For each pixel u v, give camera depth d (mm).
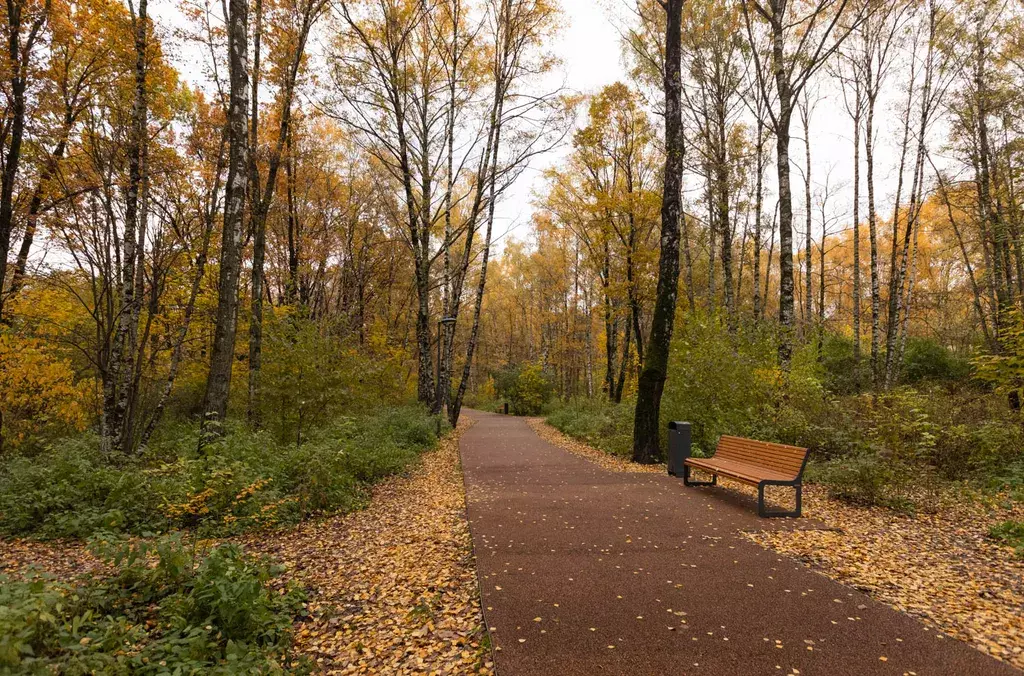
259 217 13258
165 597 3926
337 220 22906
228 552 3852
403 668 3178
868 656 3035
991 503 6535
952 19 15516
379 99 16547
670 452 9219
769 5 13742
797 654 3059
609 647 3160
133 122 10133
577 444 14992
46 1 10352
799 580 4227
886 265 27672
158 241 12867
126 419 11602
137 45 10008
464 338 42531
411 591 4332
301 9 13234
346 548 5594
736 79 17672
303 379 9945
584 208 18438
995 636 3314
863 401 10273
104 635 3070
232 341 8961
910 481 7141
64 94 11516
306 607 4176
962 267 21625
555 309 38156
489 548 5137
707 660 2996
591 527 5844
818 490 7660
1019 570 4500
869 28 17422
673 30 10906
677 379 12016
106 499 6301
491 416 30875
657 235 22312
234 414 13312
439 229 23938
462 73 17922
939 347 19672
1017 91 14141
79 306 14148
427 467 10805
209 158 13758
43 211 11602
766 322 13703
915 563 4672
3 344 11234
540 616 3607
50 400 12172
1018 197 13328
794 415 10188
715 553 4922
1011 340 9625
